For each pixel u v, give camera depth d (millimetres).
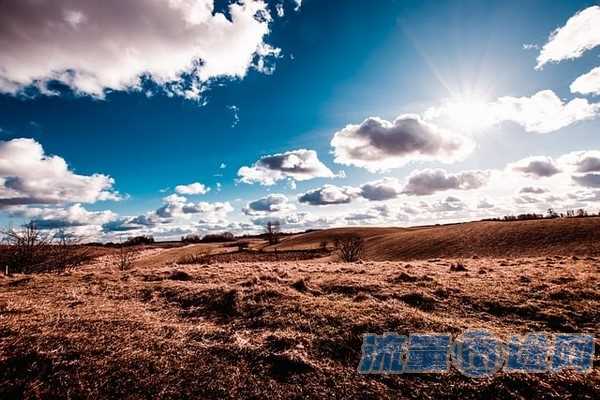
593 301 9461
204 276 14656
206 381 5551
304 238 105938
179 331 7457
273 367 5965
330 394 5344
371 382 5668
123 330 7383
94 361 5992
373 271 16000
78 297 10656
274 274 15070
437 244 58594
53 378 5547
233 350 6500
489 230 59969
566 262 18766
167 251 78750
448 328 7594
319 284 12062
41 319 7883
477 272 14867
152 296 10938
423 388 5562
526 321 8477
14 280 13836
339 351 6645
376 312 8438
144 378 5578
